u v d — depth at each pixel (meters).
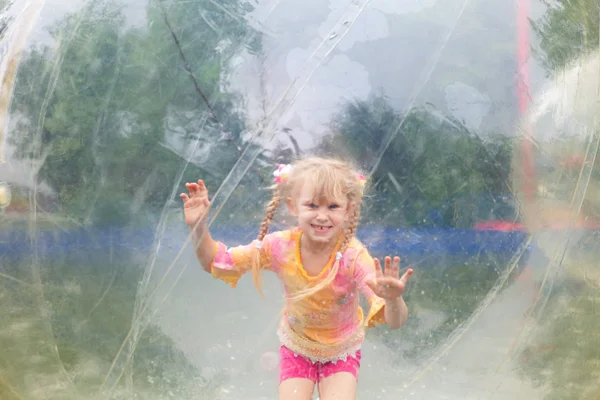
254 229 2.80
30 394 2.90
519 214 2.85
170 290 2.79
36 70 3.00
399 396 2.72
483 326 2.84
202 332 2.78
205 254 2.69
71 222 2.85
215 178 2.81
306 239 2.73
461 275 2.85
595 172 2.93
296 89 2.79
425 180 2.81
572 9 3.05
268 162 2.77
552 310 2.89
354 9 2.88
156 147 2.84
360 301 2.98
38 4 3.12
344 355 2.74
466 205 2.83
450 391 2.73
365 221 2.82
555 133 2.88
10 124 2.95
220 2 2.92
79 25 3.02
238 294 2.85
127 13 2.97
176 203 2.81
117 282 2.81
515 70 2.88
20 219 2.88
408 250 2.84
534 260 2.87
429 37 2.87
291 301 2.75
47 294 2.85
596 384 2.90
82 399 2.78
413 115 2.80
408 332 2.85
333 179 2.61
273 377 2.79
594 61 3.00
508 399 2.77
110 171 2.85
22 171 2.89
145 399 2.72
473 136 2.82
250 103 2.81
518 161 2.84
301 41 2.85
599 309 2.93
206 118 2.83
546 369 2.86
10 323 2.87
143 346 2.78
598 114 2.96
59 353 2.83
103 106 2.89
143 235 2.82
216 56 2.86
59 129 2.90
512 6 2.96
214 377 2.74
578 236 2.91
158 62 2.89
